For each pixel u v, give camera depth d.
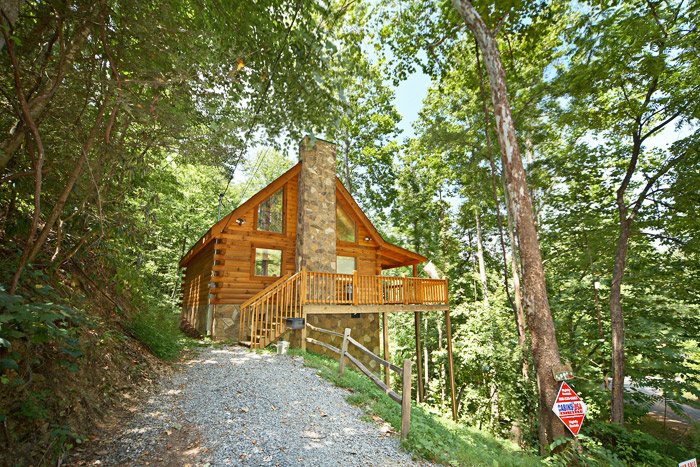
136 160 5.27
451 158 18.06
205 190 24.11
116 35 4.32
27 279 3.82
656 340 11.22
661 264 12.76
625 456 8.97
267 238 12.45
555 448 6.01
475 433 8.09
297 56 6.18
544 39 13.38
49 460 2.99
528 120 14.22
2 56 3.69
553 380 6.36
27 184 4.38
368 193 26.27
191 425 4.09
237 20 5.56
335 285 10.65
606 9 9.89
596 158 13.63
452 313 19.95
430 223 24.41
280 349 8.38
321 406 5.05
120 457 3.31
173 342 7.76
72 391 3.76
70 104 4.27
